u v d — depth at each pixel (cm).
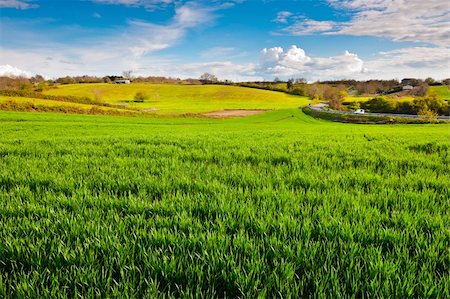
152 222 370
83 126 4084
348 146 1242
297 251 290
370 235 333
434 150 1133
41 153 998
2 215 407
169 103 14762
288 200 460
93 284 254
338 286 241
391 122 7306
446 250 305
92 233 333
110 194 502
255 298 238
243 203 437
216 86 19412
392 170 752
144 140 1432
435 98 9600
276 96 17750
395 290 243
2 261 291
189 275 261
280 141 1445
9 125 3728
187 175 652
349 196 483
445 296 240
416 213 399
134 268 268
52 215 399
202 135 1961
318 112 10212
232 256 280
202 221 386
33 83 16238
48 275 265
